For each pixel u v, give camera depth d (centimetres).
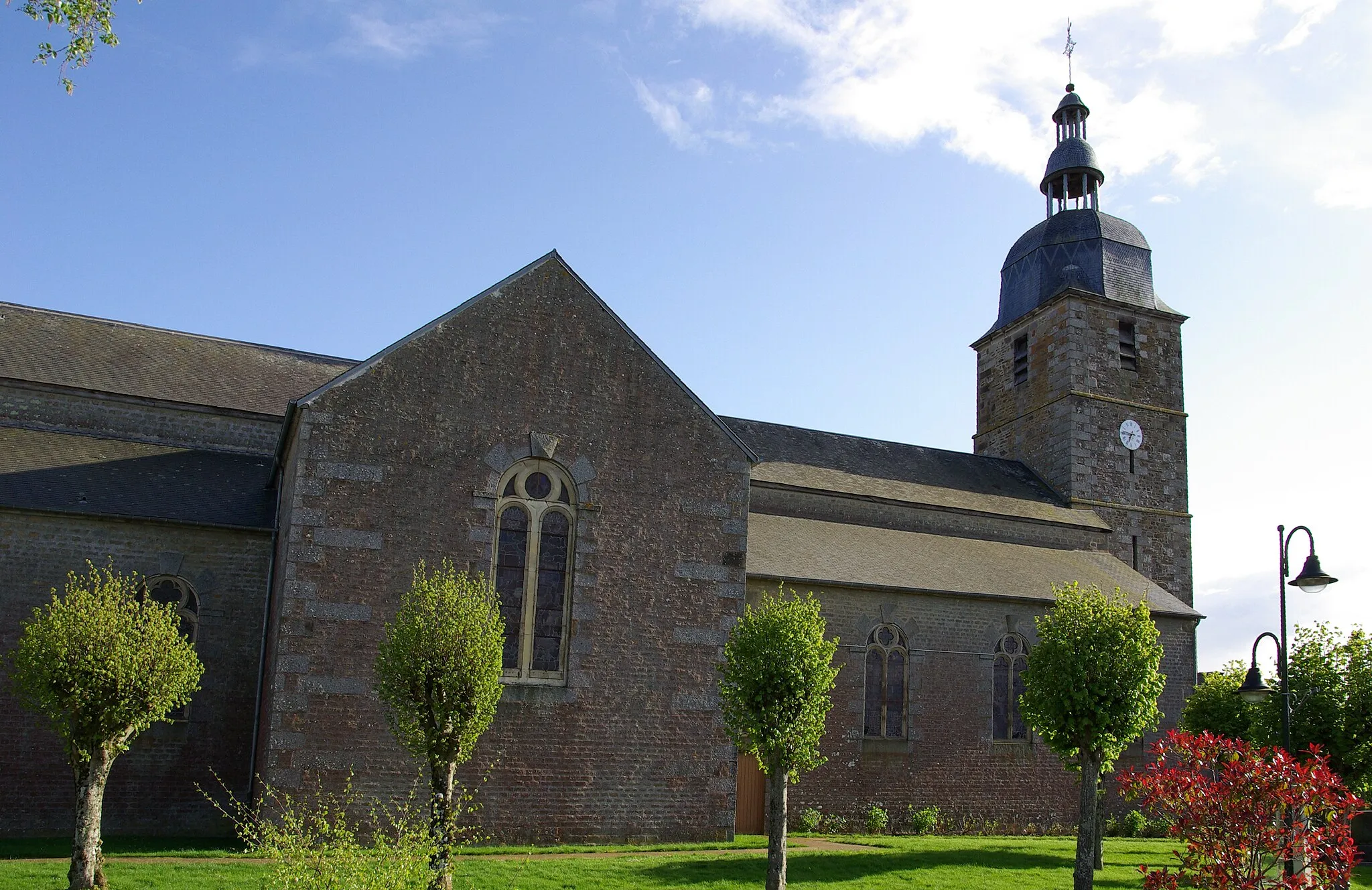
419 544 1783
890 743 2370
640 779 1852
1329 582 1513
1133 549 3369
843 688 2350
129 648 1362
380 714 1709
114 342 2458
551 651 1850
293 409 1802
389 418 1806
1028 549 3002
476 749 1762
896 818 2336
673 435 1995
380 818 1675
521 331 1927
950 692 2462
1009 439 3662
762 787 2236
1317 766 1097
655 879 1516
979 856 1900
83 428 2245
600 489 1920
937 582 2523
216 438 2345
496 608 1578
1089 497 3344
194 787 1900
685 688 1909
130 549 1955
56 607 1406
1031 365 3600
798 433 3167
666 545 1947
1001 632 2552
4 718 1814
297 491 1731
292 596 1698
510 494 1872
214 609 1984
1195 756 1153
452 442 1839
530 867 1548
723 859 1702
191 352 2539
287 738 1653
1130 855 2056
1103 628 1756
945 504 3003
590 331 1975
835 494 2848
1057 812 2514
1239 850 1068
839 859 1788
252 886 1341
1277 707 2041
